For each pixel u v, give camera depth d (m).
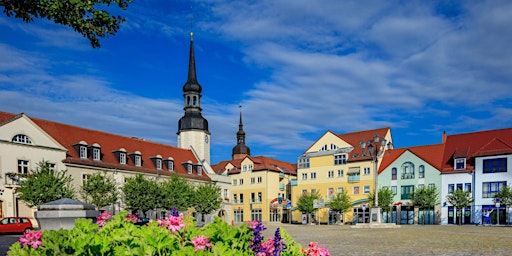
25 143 37.25
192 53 72.38
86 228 5.30
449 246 18.44
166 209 45.44
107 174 45.22
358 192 61.69
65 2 7.20
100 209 42.47
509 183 48.19
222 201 59.00
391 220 57.56
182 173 57.72
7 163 35.56
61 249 4.14
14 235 29.03
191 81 70.62
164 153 58.19
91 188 39.09
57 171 38.41
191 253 4.42
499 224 48.03
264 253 5.30
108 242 4.42
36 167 36.94
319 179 66.38
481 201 50.22
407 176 57.53
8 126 36.00
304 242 21.89
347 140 66.44
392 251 16.75
